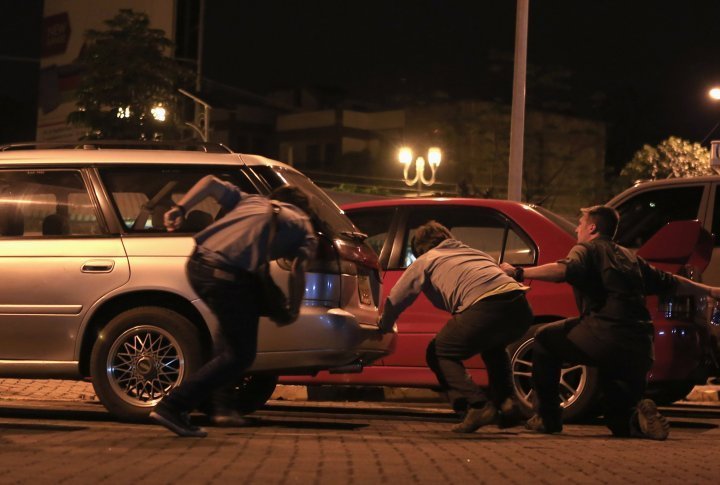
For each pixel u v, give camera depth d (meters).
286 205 6.93
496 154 50.88
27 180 8.34
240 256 6.75
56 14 54.75
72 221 8.23
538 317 9.23
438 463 6.10
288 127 64.75
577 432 8.40
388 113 58.25
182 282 7.94
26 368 8.13
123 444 6.52
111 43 35.56
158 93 35.66
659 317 9.23
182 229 8.09
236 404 8.41
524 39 18.20
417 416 10.30
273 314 6.85
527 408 9.09
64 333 8.06
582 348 7.87
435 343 8.02
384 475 5.55
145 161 8.27
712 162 17.27
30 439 6.70
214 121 64.94
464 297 7.89
